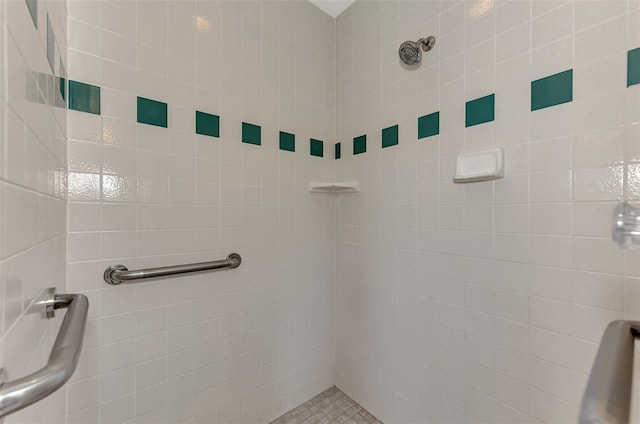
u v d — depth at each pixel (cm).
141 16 92
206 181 107
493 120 89
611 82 68
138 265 92
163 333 98
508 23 86
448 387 102
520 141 83
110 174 86
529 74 81
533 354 81
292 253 136
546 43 78
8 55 32
